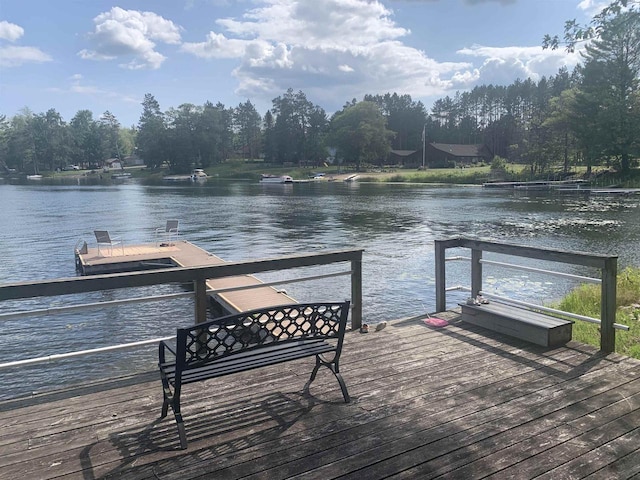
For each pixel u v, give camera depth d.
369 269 14.42
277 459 2.81
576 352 4.45
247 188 65.75
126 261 15.52
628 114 48.78
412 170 93.50
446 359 4.34
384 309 10.39
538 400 3.52
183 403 3.54
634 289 8.38
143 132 111.62
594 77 50.16
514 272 13.59
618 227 22.05
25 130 121.25
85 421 3.30
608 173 54.03
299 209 35.41
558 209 30.80
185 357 2.93
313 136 110.00
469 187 58.47
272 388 3.78
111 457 2.86
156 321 9.88
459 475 2.64
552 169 62.94
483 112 133.62
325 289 12.12
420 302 10.89
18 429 3.20
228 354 3.13
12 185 78.56
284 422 3.25
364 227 24.92
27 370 7.45
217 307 10.67
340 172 94.25
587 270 13.74
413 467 2.72
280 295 10.30
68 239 22.27
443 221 26.53
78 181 93.31
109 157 138.12
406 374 4.02
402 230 23.48
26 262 17.08
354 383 3.86
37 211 35.84
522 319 4.82
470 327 5.24
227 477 2.65
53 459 2.85
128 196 51.72
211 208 37.28
